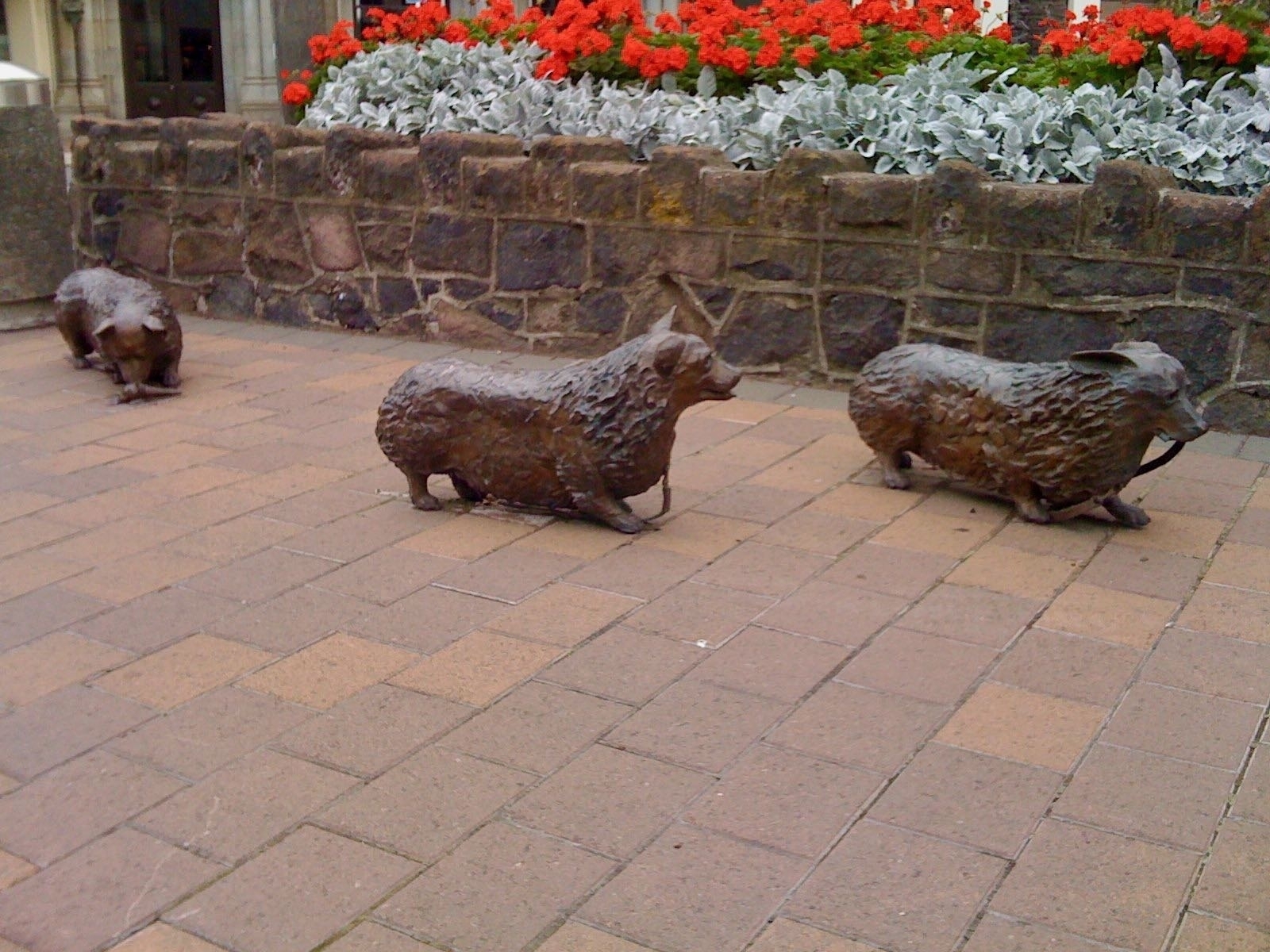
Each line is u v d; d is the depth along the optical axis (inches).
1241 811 69.6
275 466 124.6
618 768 73.5
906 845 66.8
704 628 90.2
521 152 168.1
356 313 179.2
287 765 74.1
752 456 126.7
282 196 180.4
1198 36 154.2
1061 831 67.8
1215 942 59.8
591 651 87.0
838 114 158.7
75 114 390.3
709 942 60.0
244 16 388.2
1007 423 106.9
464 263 168.9
